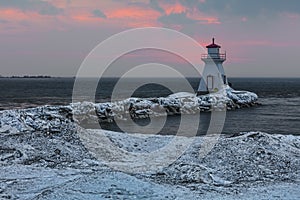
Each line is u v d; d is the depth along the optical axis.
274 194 11.50
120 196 10.68
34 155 16.06
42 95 72.19
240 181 13.20
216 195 11.30
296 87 125.00
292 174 14.12
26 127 20.45
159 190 11.51
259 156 15.95
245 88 111.38
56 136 18.91
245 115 40.78
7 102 54.44
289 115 40.84
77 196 10.49
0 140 17.92
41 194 10.67
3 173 13.44
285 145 17.91
